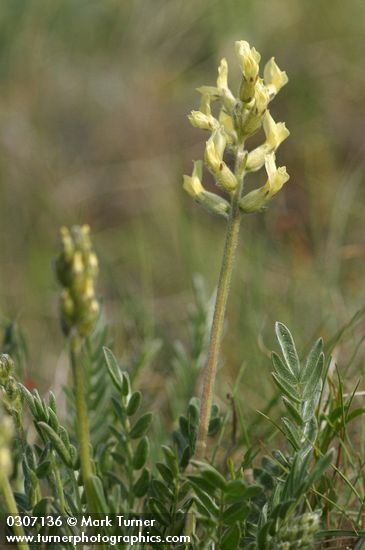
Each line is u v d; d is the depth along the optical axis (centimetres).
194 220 878
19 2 1127
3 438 301
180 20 1152
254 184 909
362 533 378
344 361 573
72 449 376
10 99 1066
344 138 957
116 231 927
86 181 988
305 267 762
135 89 1091
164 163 991
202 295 597
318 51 1059
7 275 859
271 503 381
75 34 1157
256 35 1109
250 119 360
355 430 499
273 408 538
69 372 612
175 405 554
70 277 294
